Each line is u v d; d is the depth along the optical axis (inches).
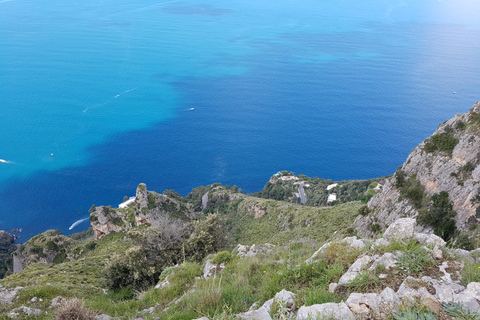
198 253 991.0
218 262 643.5
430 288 296.5
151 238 988.6
